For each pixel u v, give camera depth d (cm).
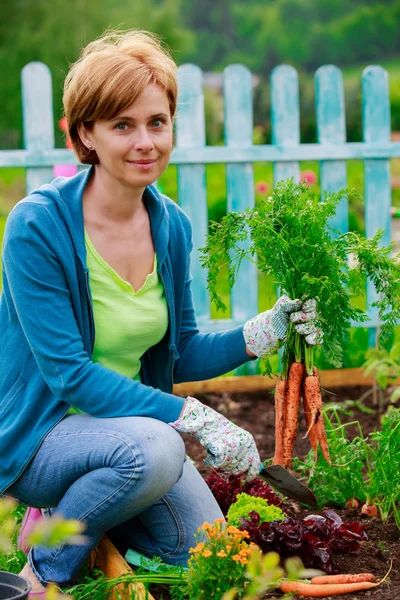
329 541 298
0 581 250
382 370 494
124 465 271
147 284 303
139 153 278
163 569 291
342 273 309
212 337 327
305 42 3281
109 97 273
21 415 287
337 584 283
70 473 282
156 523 300
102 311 296
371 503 349
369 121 600
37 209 285
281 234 305
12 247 282
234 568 263
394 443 333
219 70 3222
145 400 282
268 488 338
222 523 281
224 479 354
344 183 604
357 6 3422
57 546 279
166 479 277
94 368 281
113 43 299
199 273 592
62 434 283
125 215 296
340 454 358
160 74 280
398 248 877
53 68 1582
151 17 1892
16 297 281
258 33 3312
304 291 306
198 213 590
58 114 1391
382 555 312
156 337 310
